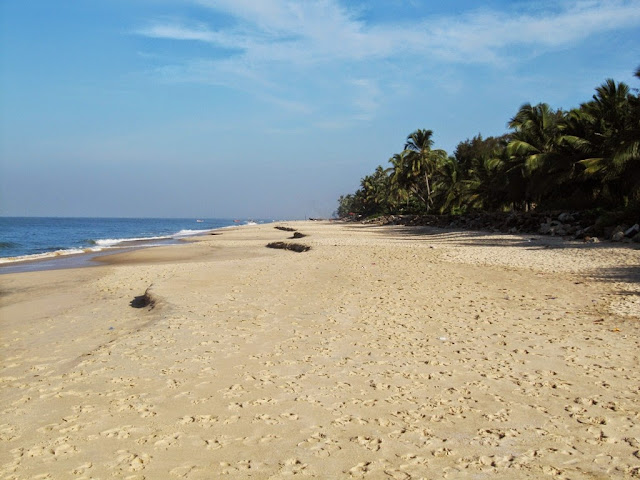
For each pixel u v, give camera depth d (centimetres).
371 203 10138
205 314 952
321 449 421
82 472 386
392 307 1005
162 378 604
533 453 409
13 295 1412
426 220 5206
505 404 513
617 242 2012
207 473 383
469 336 779
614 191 2816
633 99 2641
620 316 877
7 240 5666
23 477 378
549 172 3212
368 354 694
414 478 372
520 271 1464
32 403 532
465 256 1905
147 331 830
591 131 2988
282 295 1152
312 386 572
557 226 2614
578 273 1377
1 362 702
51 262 2612
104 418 489
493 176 4341
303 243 2786
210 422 477
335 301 1074
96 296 1323
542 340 746
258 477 376
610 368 616
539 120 3588
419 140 6266
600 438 434
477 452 412
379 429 459
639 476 370
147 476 379
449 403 518
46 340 842
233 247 3322
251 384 580
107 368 644
